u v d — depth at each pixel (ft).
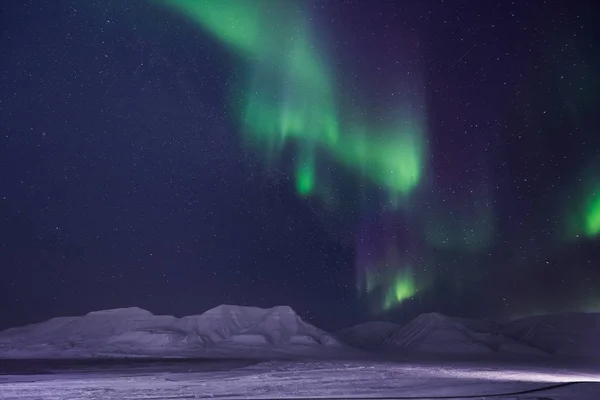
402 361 224.94
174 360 231.30
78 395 96.22
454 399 88.38
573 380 129.29
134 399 89.86
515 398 89.71
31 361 223.51
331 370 159.84
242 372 151.84
